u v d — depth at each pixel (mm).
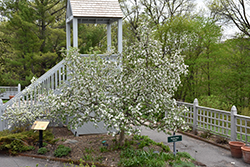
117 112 5051
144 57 5762
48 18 17500
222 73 10383
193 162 5234
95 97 5406
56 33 17391
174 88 5785
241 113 9055
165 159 5145
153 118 5465
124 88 5438
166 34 10766
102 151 5691
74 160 5156
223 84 10422
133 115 5059
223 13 14273
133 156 5262
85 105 5469
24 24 15883
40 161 5289
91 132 7438
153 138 7258
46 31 17938
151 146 6117
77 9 7570
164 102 5621
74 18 7520
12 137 5891
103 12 7691
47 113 6691
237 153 5633
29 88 7230
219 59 10719
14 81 16984
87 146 6105
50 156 5457
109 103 5160
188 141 7082
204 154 5918
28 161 5277
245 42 10539
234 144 5723
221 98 10406
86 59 5625
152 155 5348
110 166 4895
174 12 17891
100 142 6453
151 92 5426
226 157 5715
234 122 6555
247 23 13758
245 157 5320
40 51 17656
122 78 5625
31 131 6578
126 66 5652
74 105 5438
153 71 5301
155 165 4793
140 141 6465
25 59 16578
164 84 5527
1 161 5273
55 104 5441
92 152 5668
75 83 5555
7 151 5746
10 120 7023
